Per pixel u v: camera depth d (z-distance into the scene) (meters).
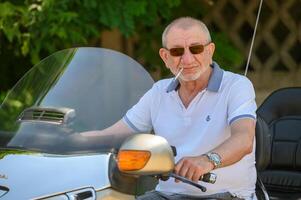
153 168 3.42
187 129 4.18
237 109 4.07
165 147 3.44
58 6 7.48
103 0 7.66
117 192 3.59
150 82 4.25
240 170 4.14
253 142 4.13
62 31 7.41
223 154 3.70
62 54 4.16
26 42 7.62
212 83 4.16
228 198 4.10
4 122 3.93
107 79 4.04
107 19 7.67
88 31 7.68
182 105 4.21
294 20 10.20
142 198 3.94
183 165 3.53
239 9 9.92
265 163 4.62
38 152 3.68
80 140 3.74
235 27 9.91
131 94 4.12
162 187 4.19
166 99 4.25
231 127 4.04
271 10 10.12
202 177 3.63
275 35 10.27
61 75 4.03
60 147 3.70
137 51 9.10
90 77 4.01
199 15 9.38
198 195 4.14
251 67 10.16
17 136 3.80
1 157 3.68
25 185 3.52
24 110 3.94
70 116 3.83
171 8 8.50
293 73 10.19
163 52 4.18
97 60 4.08
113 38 8.99
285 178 5.27
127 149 3.44
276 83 10.15
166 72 8.90
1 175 3.59
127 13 7.68
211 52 4.14
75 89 3.95
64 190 3.50
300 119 5.39
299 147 5.31
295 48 10.30
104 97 3.96
